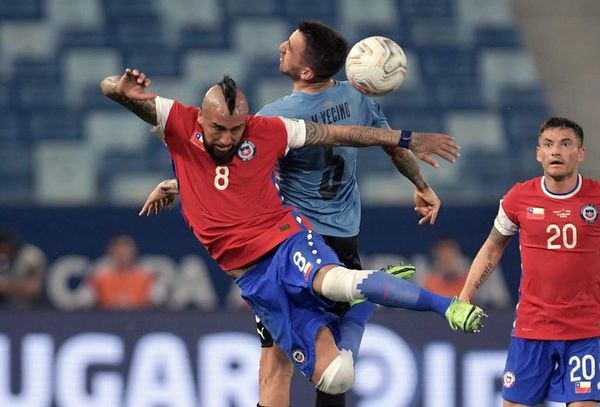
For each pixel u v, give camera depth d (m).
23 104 66.62
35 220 46.09
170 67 70.25
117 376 34.38
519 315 26.62
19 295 42.38
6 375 34.22
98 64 69.94
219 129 21.22
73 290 45.81
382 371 34.38
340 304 23.17
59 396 34.25
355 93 23.66
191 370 34.44
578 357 25.91
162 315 34.72
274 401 24.30
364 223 46.19
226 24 73.38
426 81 70.94
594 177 66.69
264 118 22.00
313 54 22.91
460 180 64.06
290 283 21.58
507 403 26.89
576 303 25.86
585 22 78.62
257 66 70.75
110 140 64.69
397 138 22.22
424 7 76.12
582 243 25.64
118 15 73.06
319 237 22.03
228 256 22.23
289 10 74.88
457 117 68.56
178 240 45.97
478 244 46.41
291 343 21.94
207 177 21.95
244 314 34.81
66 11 72.94
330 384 21.72
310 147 22.81
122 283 44.38
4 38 70.81
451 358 34.53
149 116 21.75
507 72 72.31
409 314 34.66
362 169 61.88
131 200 61.41
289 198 23.52
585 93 72.81
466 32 74.75
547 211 25.77
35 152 63.69
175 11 73.88
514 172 65.06
